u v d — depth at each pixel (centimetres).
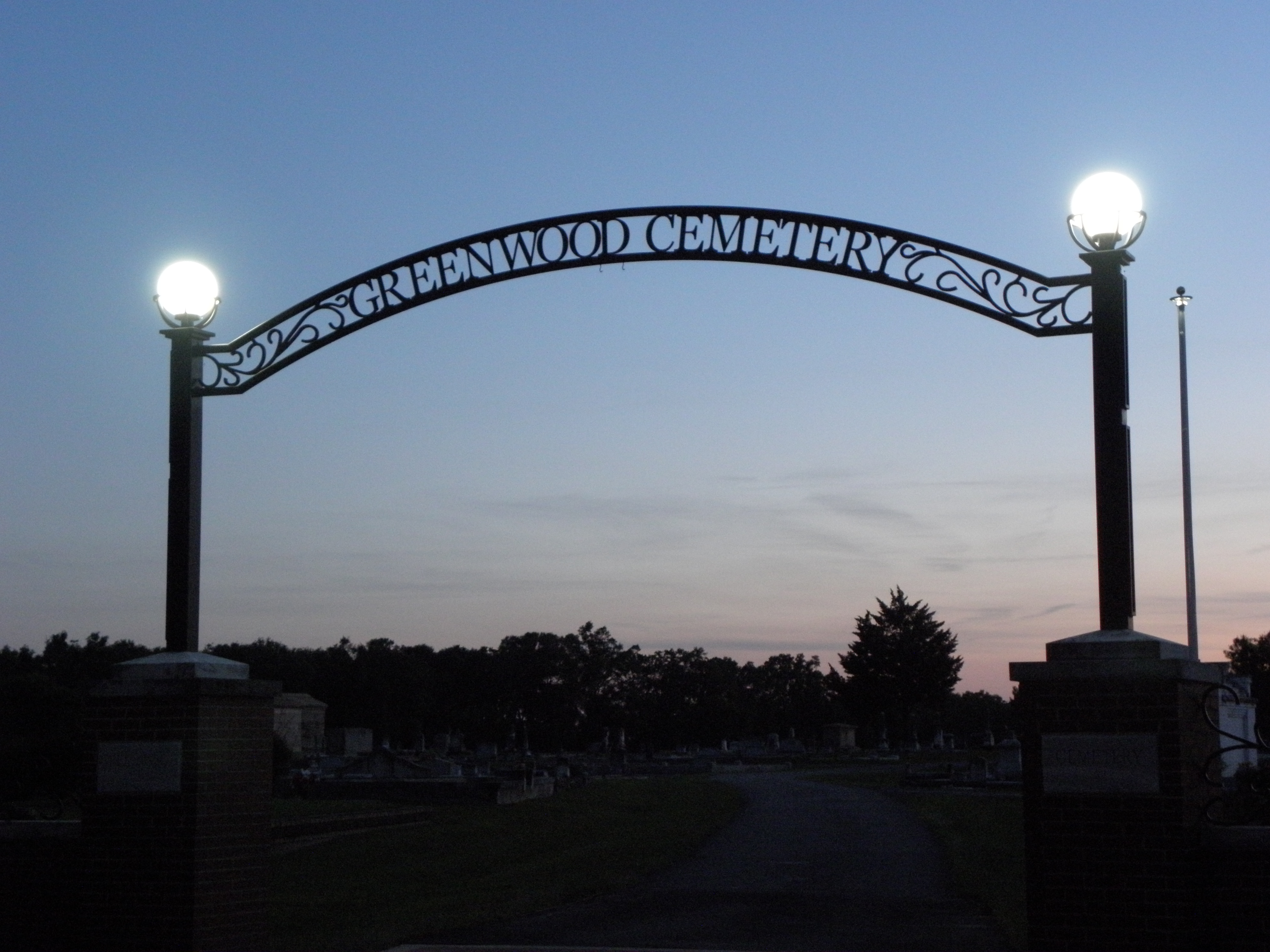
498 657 12294
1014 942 1185
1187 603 3116
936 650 9550
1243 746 791
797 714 13112
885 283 908
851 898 1523
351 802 3272
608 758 8406
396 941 1155
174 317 990
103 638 7619
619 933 1240
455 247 981
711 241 945
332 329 995
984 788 4203
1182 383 3216
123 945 895
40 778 1001
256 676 10112
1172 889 743
